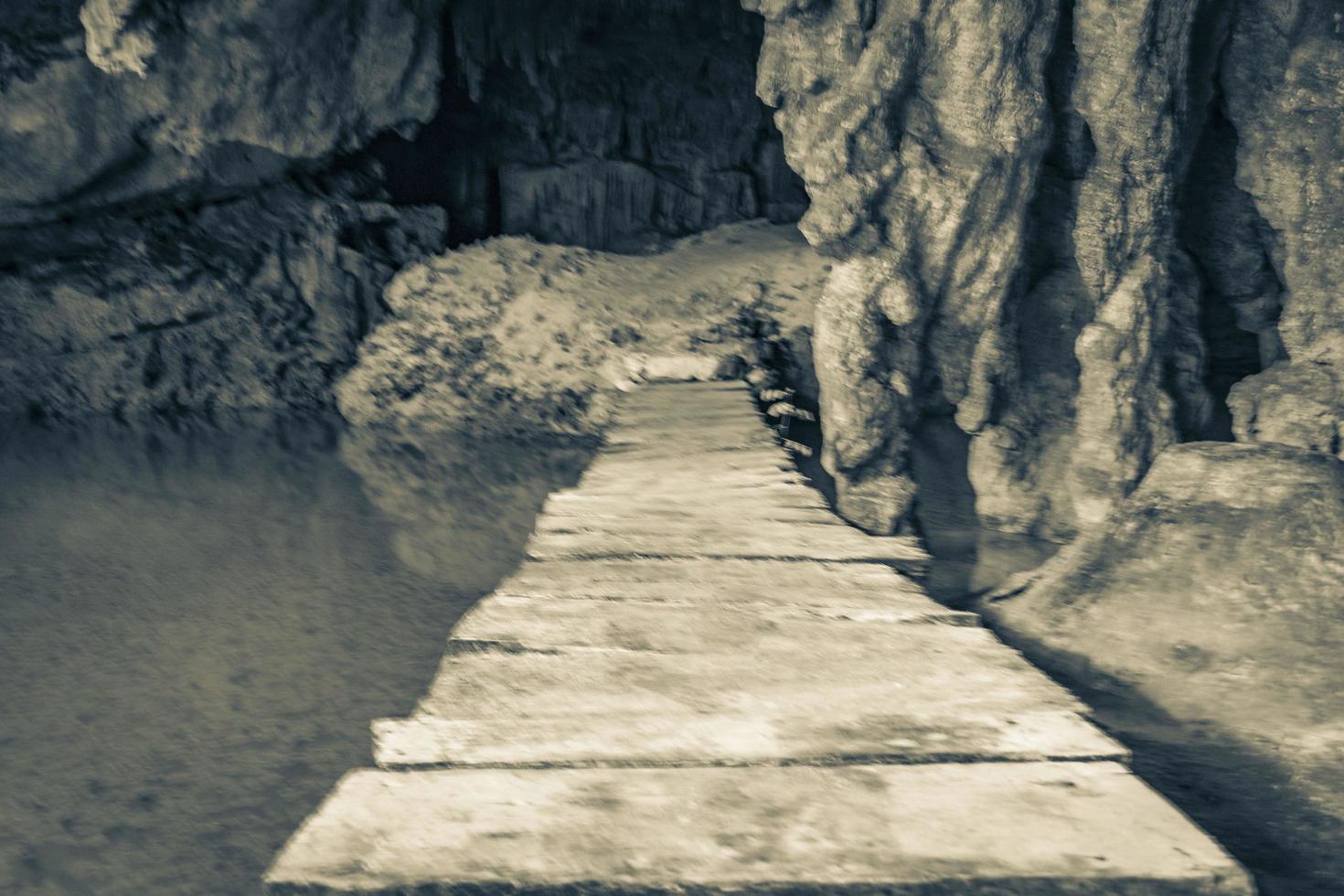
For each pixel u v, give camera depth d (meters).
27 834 4.36
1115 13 6.03
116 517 9.74
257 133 13.81
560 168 16.72
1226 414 7.00
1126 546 4.62
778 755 2.01
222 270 14.91
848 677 2.43
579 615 2.94
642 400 8.98
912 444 8.38
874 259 6.77
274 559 8.41
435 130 16.53
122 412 14.67
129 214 14.93
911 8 6.34
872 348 6.88
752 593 3.19
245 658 6.35
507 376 13.90
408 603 7.35
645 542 3.97
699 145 16.89
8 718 5.55
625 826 1.74
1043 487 7.14
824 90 6.66
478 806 1.81
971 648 2.65
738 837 1.71
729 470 5.75
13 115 12.84
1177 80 6.12
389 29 14.08
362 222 15.60
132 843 4.27
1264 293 6.85
